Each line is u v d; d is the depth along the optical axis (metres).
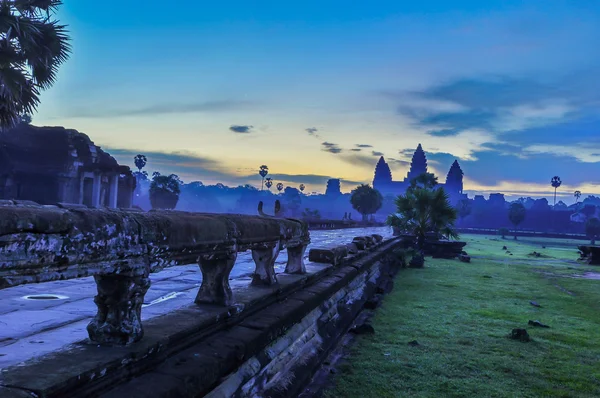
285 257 9.98
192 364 2.37
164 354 2.34
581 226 150.62
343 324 5.98
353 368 4.82
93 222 1.89
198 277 6.50
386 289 10.49
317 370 4.64
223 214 3.28
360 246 9.57
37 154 41.62
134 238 2.10
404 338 6.15
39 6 12.71
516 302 9.52
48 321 3.49
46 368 1.79
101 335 2.14
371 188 81.00
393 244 16.41
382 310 8.10
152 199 45.41
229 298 3.19
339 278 6.13
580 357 5.52
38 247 1.61
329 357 5.20
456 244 21.70
